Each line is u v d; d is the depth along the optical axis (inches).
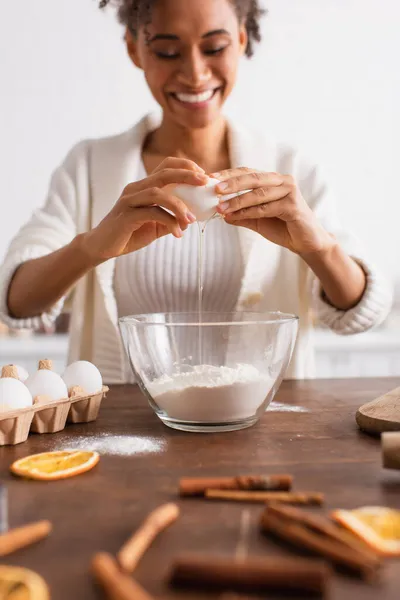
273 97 113.8
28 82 112.4
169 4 52.8
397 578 19.7
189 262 64.2
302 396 46.3
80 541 22.5
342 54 113.8
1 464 31.5
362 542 21.5
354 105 114.9
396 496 26.4
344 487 27.5
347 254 58.8
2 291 60.1
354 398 45.5
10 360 103.0
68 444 34.8
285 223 49.0
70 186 68.1
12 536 21.7
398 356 105.8
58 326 107.3
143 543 21.2
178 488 27.7
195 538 22.5
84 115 113.3
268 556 21.1
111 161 67.3
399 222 117.0
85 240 51.4
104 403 44.9
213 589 18.9
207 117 57.9
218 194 41.8
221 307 65.7
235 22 55.8
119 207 45.8
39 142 113.7
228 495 26.1
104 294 64.1
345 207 116.6
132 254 64.7
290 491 26.9
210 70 55.8
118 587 17.7
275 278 66.6
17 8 110.7
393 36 114.0
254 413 37.1
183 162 43.5
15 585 18.6
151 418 40.5
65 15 111.1
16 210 114.7
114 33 111.5
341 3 112.9
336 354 105.4
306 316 68.1
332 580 19.6
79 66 112.3
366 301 55.9
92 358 67.9
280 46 113.0
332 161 115.6
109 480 29.0
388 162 116.1
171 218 44.0
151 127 67.9
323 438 35.3
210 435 36.2
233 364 36.6
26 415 34.8
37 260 58.7
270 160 66.5
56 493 27.3
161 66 55.7
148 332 36.1
